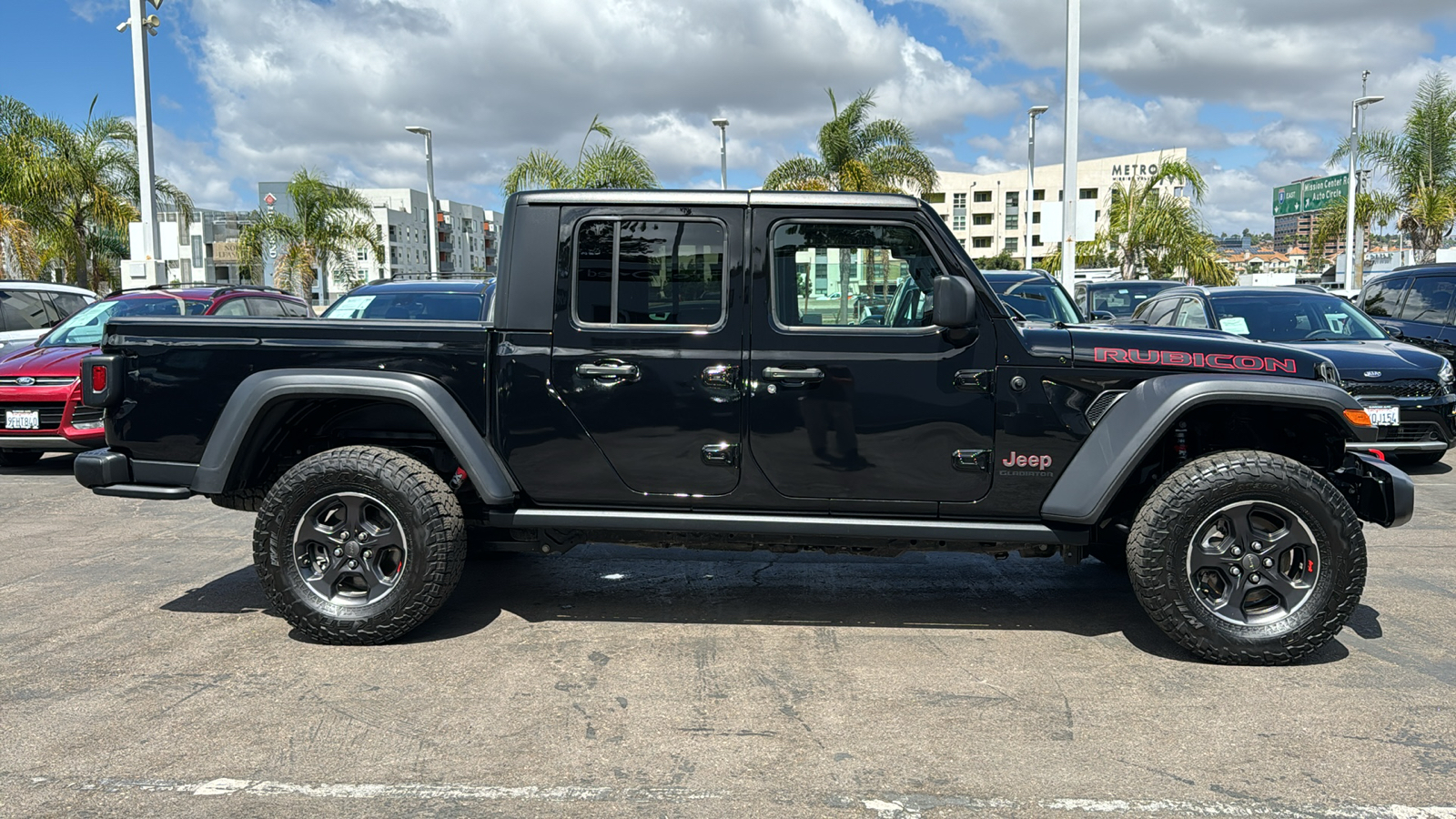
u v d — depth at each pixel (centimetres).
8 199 2092
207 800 290
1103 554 565
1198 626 396
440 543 414
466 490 459
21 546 611
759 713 355
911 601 499
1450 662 404
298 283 3256
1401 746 326
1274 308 962
